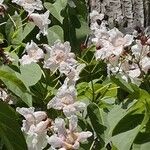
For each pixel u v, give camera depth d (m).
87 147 0.54
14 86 0.54
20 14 0.67
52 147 0.50
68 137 0.51
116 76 0.54
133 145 0.50
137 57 0.57
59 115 0.55
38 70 0.54
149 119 0.51
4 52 0.58
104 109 0.57
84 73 0.65
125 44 0.57
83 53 0.68
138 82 0.58
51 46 0.63
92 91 0.58
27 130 0.52
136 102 0.51
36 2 0.64
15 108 0.58
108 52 0.57
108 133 0.52
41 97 0.57
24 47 0.66
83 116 0.56
